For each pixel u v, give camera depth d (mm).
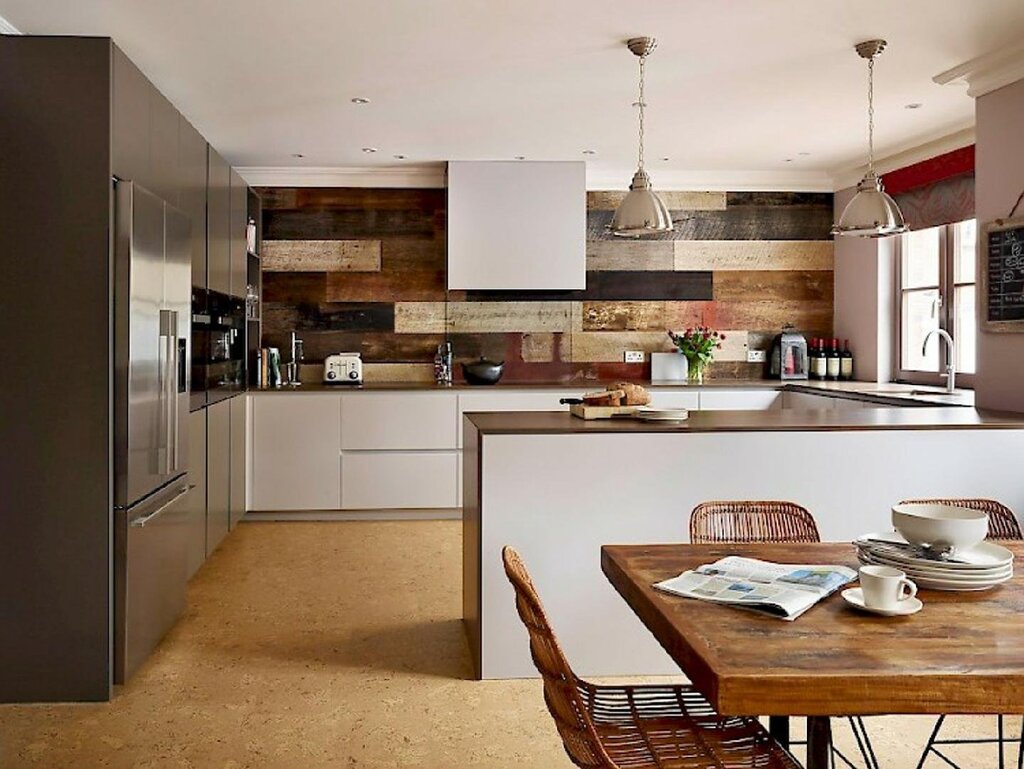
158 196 4062
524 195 6789
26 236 3354
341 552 5801
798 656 1604
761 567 2162
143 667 3760
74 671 3416
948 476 3848
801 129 5816
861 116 5473
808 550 2406
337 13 3801
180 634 4184
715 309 7469
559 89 4906
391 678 3652
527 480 3658
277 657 3885
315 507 6703
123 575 3482
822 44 4172
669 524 3723
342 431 6707
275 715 3289
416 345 7309
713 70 4562
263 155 6598
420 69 4551
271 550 5848
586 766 1839
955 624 1788
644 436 3701
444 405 6750
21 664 3410
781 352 7258
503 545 3652
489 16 3828
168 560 4062
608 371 7414
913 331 6531
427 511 6863
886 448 3816
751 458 3752
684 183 7328
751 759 1924
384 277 7262
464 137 6043
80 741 3068
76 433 3395
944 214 5965
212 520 5547
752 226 7461
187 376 4199
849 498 3797
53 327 3371
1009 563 2061
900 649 1644
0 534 3400
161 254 3801
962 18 3854
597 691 2193
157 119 4062
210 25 3938
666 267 7438
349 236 7246
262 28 3969
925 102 5152
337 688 3545
